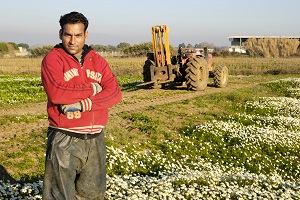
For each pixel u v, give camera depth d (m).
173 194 6.63
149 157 9.22
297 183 8.21
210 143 11.05
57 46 3.78
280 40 64.44
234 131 12.04
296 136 12.30
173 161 9.25
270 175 9.02
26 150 8.66
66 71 3.70
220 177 7.98
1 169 7.53
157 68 18.66
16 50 89.56
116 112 13.84
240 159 9.98
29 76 32.53
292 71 36.94
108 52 70.25
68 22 3.63
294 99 19.38
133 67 40.00
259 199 6.73
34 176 7.39
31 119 12.16
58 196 3.69
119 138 10.39
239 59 51.88
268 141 11.35
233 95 18.67
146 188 6.66
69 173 3.71
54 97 3.51
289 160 10.30
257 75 34.22
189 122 12.99
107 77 3.90
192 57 19.53
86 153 3.79
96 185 3.95
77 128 3.68
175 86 20.92
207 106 15.98
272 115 15.70
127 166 8.45
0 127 10.86
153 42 18.62
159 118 13.20
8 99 17.50
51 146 3.68
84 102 3.60
